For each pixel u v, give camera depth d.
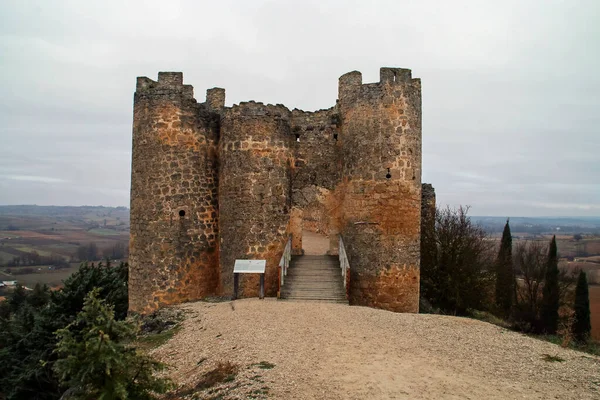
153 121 18.48
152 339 14.45
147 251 18.22
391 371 9.38
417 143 18.78
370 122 18.38
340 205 19.75
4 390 17.30
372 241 18.11
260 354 10.73
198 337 13.37
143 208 18.42
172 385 9.33
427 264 25.95
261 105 18.72
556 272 29.64
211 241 19.25
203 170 19.19
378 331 12.37
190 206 18.62
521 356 10.62
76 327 18.02
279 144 18.89
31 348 17.92
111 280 21.56
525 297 33.19
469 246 25.69
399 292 18.03
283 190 18.88
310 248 24.30
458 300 24.44
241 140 18.58
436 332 12.50
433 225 27.09
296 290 16.88
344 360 10.04
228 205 18.75
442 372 9.39
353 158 18.75
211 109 20.55
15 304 30.02
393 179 18.16
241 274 18.11
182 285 18.28
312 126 20.19
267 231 18.34
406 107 18.47
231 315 14.52
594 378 9.22
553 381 9.03
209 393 9.18
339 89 20.02
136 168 18.83
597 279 55.88
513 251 41.25
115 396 8.38
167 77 18.75
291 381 8.98
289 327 12.76
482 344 11.51
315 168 20.06
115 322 8.85
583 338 23.11
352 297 18.23
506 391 8.45
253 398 8.38
